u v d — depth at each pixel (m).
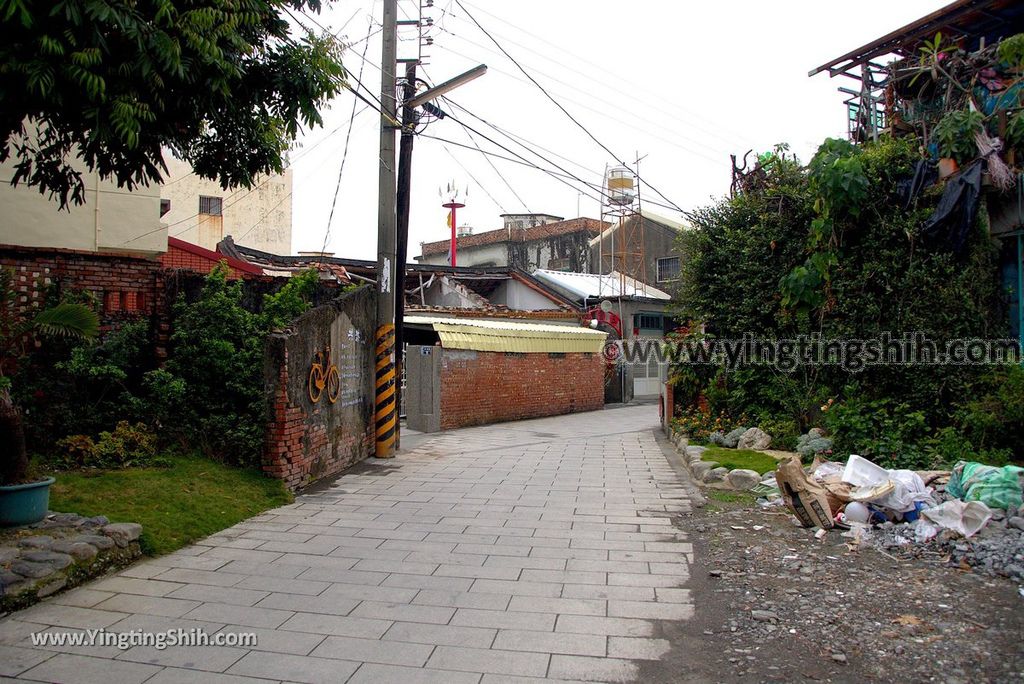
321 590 5.29
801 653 4.14
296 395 8.67
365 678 3.89
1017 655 4.03
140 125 5.48
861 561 5.79
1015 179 9.40
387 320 11.55
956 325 9.69
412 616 4.79
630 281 27.09
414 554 6.21
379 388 11.55
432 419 15.53
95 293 8.46
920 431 9.30
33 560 5.12
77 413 8.05
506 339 17.86
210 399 8.82
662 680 3.86
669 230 28.69
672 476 9.94
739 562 5.89
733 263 12.69
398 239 11.94
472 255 35.41
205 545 6.39
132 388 8.73
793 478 6.78
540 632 4.52
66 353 7.96
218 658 4.13
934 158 10.25
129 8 5.14
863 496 6.68
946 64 10.81
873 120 12.82
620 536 6.79
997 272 10.05
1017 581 5.18
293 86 6.57
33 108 5.37
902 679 3.79
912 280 9.98
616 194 24.77
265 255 17.11
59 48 4.83
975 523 5.98
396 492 8.81
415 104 11.52
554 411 19.86
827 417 9.87
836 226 10.61
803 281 10.77
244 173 6.96
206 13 5.49
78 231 10.59
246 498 7.71
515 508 7.98
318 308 9.37
